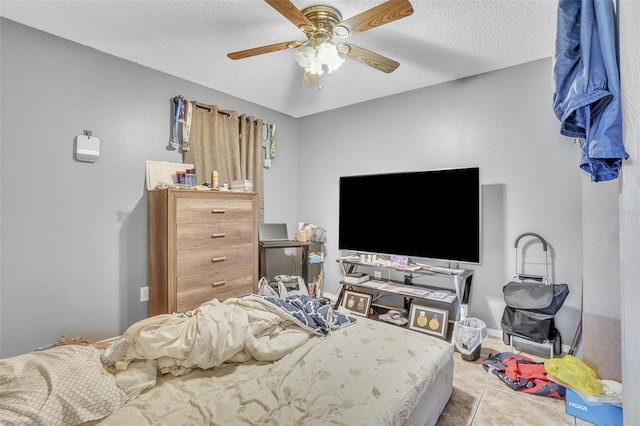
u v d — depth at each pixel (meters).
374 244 3.21
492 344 2.62
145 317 2.73
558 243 2.50
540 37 2.24
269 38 2.29
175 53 2.52
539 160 2.58
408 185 2.99
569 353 2.33
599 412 1.52
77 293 2.38
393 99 3.36
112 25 2.14
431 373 1.51
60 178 2.30
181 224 2.52
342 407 1.17
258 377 1.39
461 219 2.67
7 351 2.09
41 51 2.20
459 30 2.16
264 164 3.78
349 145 3.72
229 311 1.66
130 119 2.65
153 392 1.28
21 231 2.14
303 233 3.77
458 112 2.96
